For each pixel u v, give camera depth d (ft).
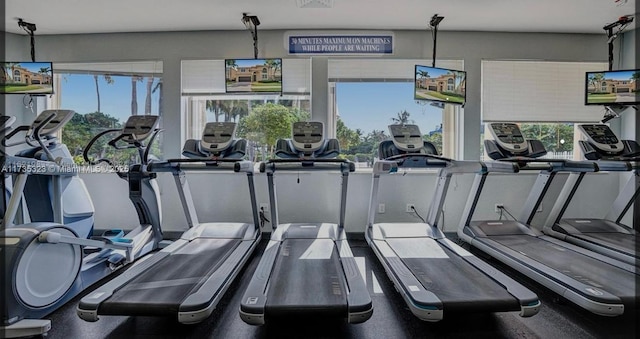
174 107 14.60
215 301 7.32
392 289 9.52
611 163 11.09
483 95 14.76
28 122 14.79
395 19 13.35
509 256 10.19
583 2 11.92
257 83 13.73
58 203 9.43
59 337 7.07
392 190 14.64
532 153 12.36
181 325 7.58
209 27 14.11
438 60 14.64
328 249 10.68
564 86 14.97
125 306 6.84
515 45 14.66
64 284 8.21
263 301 6.97
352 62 14.64
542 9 12.47
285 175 14.53
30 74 13.69
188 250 10.71
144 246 11.71
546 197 15.05
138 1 11.78
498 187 14.82
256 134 14.93
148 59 14.65
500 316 7.94
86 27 13.99
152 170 11.30
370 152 14.94
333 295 7.25
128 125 11.29
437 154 12.38
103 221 14.73
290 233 12.17
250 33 14.43
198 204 14.64
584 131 12.43
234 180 14.56
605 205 15.02
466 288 7.64
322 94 14.48
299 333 7.25
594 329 7.35
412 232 12.41
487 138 14.84
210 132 11.94
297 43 14.24
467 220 13.11
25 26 13.70
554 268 9.00
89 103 15.03
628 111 14.57
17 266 7.00
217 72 14.60
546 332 7.25
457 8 12.41
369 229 12.73
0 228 7.85
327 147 11.94
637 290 7.57
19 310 7.06
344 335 7.16
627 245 11.03
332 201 14.57
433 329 7.39
